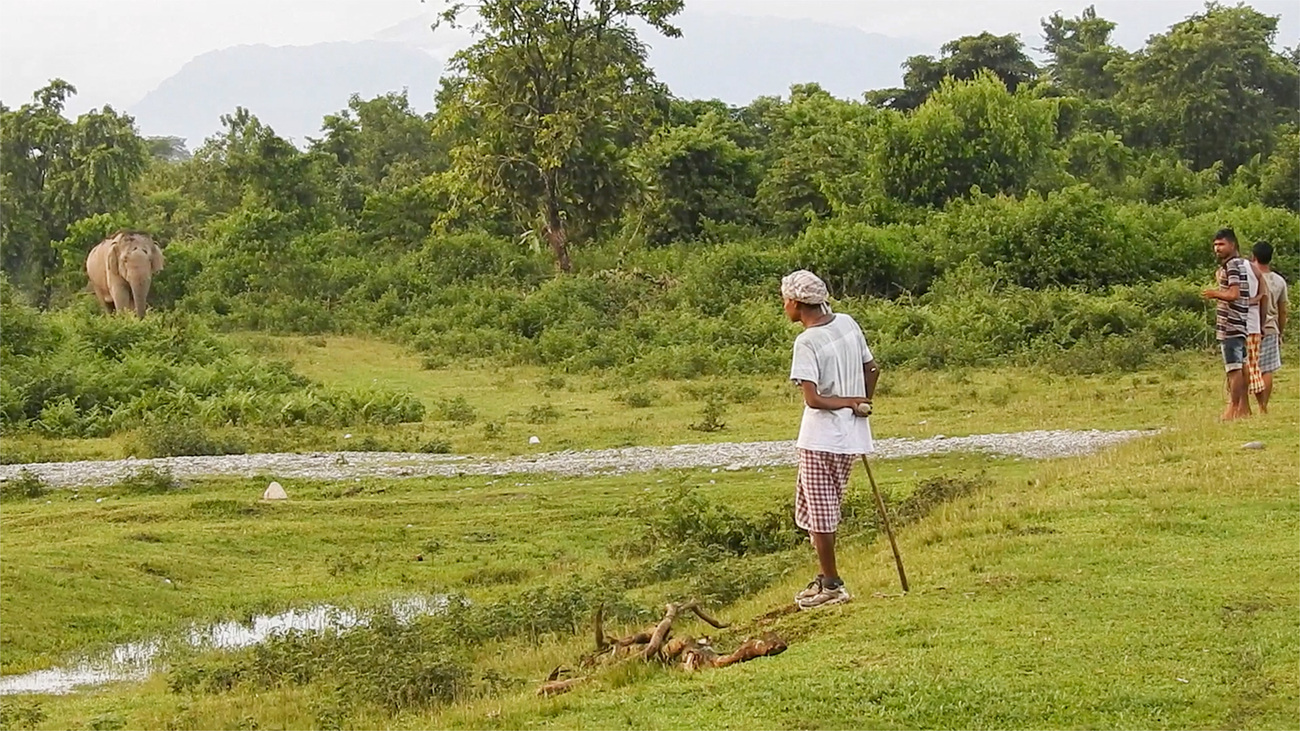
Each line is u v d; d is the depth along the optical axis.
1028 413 21.12
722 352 31.11
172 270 43.94
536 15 43.31
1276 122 63.94
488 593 12.62
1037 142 49.41
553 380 29.14
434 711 7.64
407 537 15.23
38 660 11.20
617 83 45.22
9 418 25.14
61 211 49.78
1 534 15.48
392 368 33.09
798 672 6.70
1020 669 6.50
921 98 64.81
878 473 16.66
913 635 7.17
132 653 11.47
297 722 8.08
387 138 65.88
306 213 48.47
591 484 17.48
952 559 8.87
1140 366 27.31
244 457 20.80
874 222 46.06
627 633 9.22
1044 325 31.12
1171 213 42.34
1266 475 10.95
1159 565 8.30
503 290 40.38
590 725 6.32
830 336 8.02
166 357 30.11
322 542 15.06
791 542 12.86
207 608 12.73
